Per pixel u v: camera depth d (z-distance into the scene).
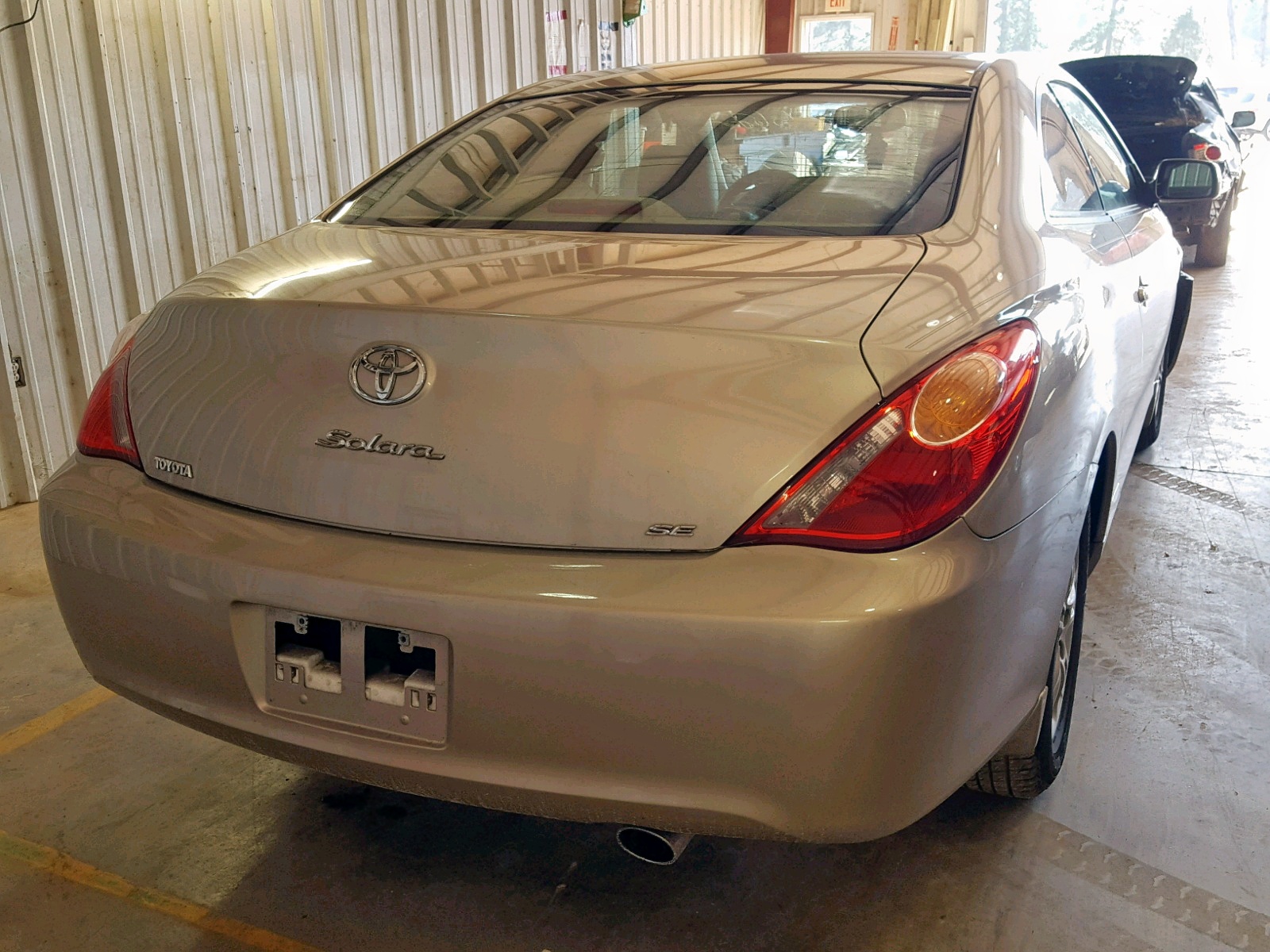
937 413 1.18
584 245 1.53
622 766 1.18
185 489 1.39
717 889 1.64
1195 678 2.27
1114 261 2.00
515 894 1.64
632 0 7.37
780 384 1.16
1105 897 1.61
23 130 3.47
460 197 1.87
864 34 11.62
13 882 1.67
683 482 1.15
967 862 1.69
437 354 1.24
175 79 3.99
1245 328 6.06
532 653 1.16
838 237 1.52
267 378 1.34
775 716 1.12
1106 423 1.72
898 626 1.12
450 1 5.60
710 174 1.76
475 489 1.20
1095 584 2.75
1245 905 1.60
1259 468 3.70
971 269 1.41
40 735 2.11
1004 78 1.98
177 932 1.57
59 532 1.43
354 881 1.67
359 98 4.99
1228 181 7.73
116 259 3.84
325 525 1.28
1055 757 1.78
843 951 1.51
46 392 3.64
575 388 1.19
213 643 1.32
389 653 1.26
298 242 1.74
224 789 1.92
